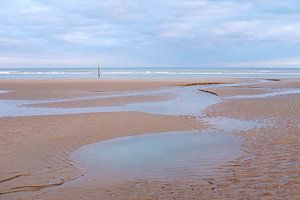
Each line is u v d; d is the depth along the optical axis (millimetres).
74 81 39812
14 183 6129
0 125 11641
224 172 6488
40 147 8719
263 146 8430
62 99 21125
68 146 8836
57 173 6699
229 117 13203
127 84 34781
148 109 15984
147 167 7000
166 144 9008
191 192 5473
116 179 6281
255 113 13961
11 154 8070
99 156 7902
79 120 12625
